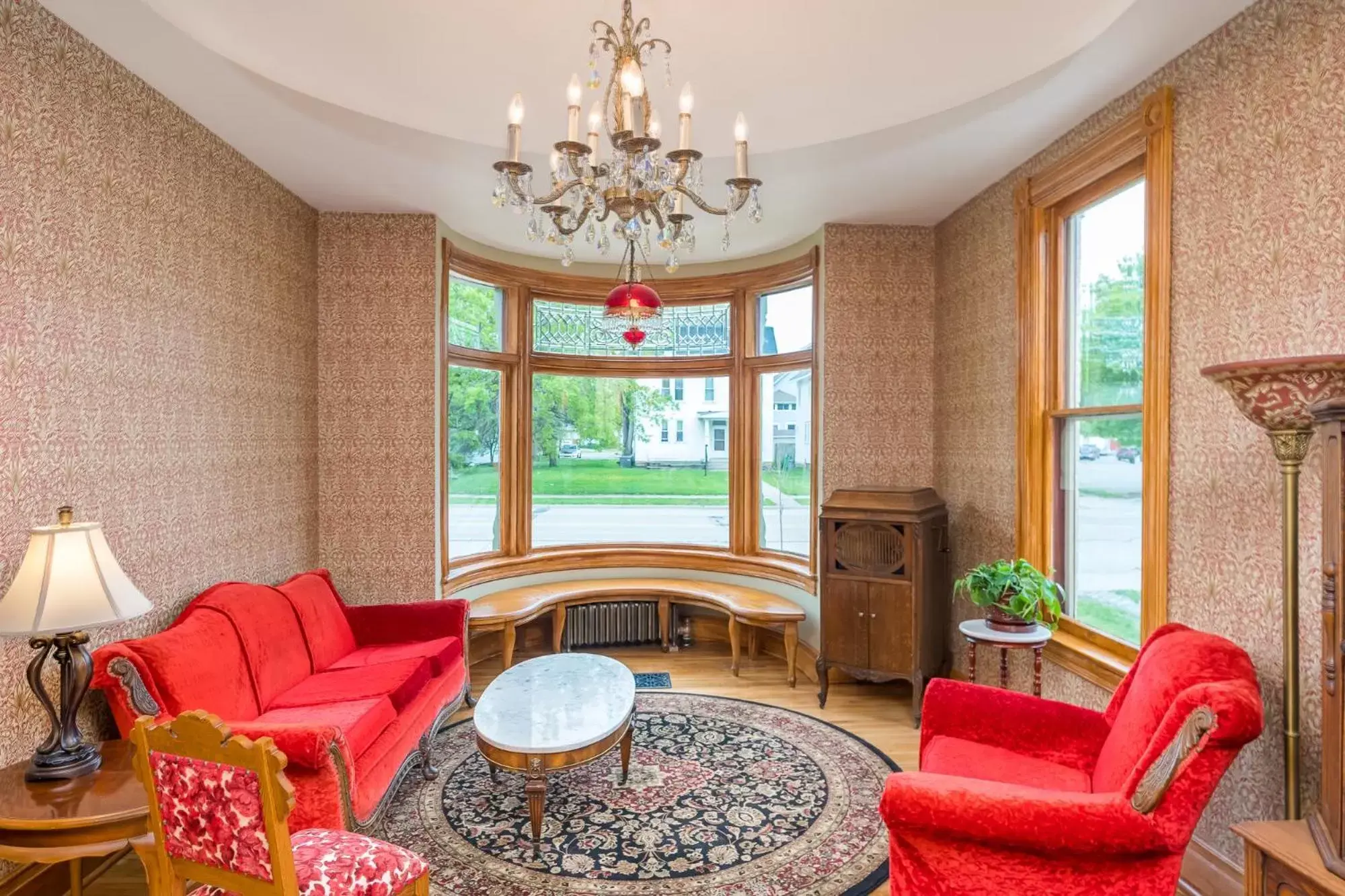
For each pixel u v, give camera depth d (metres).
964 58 2.67
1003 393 3.74
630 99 1.91
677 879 2.42
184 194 2.99
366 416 4.31
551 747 2.52
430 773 3.18
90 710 2.44
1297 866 1.52
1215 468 2.39
